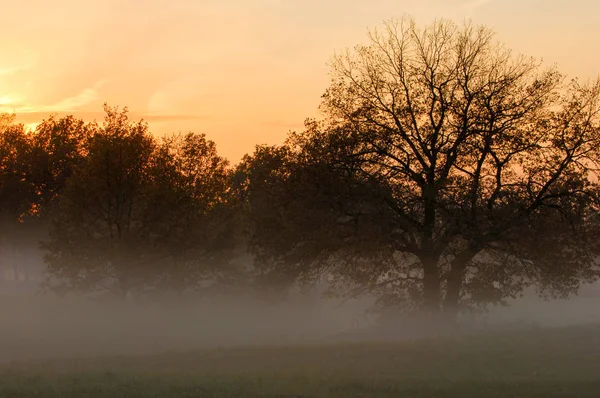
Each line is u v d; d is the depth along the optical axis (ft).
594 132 108.06
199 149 161.68
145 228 153.38
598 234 107.14
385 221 107.14
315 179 109.60
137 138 159.02
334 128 113.80
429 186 106.11
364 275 111.24
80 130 253.44
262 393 54.03
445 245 108.99
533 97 110.93
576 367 68.18
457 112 110.73
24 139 251.39
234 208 161.48
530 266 110.93
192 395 52.44
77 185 154.30
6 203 237.66
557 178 108.88
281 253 113.39
